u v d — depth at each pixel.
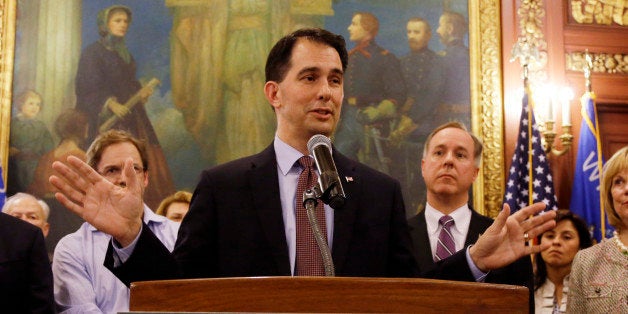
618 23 8.57
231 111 7.91
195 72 7.95
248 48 8.05
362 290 2.05
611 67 8.45
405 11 8.30
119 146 4.69
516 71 8.30
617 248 4.12
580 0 8.59
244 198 3.14
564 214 6.02
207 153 7.80
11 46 7.75
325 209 3.15
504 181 7.98
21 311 4.12
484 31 8.34
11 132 7.60
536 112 8.19
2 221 4.23
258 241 3.05
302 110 3.17
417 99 8.12
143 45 7.95
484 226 4.65
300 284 2.04
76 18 7.92
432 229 4.68
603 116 8.42
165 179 7.70
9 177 7.48
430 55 8.23
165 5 8.05
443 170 4.68
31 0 7.91
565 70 8.38
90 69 7.83
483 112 8.15
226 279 2.04
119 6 7.99
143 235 2.63
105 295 4.57
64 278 4.59
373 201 3.21
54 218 7.41
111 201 2.62
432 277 3.06
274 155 3.29
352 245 3.09
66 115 7.71
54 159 7.60
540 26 8.44
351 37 8.18
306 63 3.16
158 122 7.80
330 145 2.77
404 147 7.99
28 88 7.72
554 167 8.08
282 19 8.14
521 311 2.13
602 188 4.29
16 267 4.12
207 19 8.06
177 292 2.04
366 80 8.09
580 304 4.12
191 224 3.10
